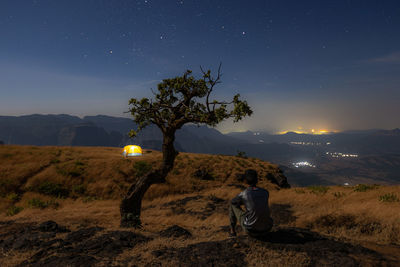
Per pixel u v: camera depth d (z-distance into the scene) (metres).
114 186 23.28
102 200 21.12
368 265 2.98
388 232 5.35
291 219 9.37
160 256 3.85
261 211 3.92
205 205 14.97
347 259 3.15
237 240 4.19
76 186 22.53
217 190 22.52
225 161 32.84
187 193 23.39
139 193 8.92
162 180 9.52
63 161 28.06
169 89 9.71
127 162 28.56
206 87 8.88
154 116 9.47
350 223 6.64
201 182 25.80
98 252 4.27
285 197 14.88
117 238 5.05
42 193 20.95
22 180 22.23
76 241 5.08
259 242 3.99
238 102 8.30
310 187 17.30
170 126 9.46
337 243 3.83
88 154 33.59
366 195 12.30
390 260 3.16
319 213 8.73
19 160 26.91
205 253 3.78
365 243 4.11
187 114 9.19
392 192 11.82
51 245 4.77
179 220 11.22
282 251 3.57
